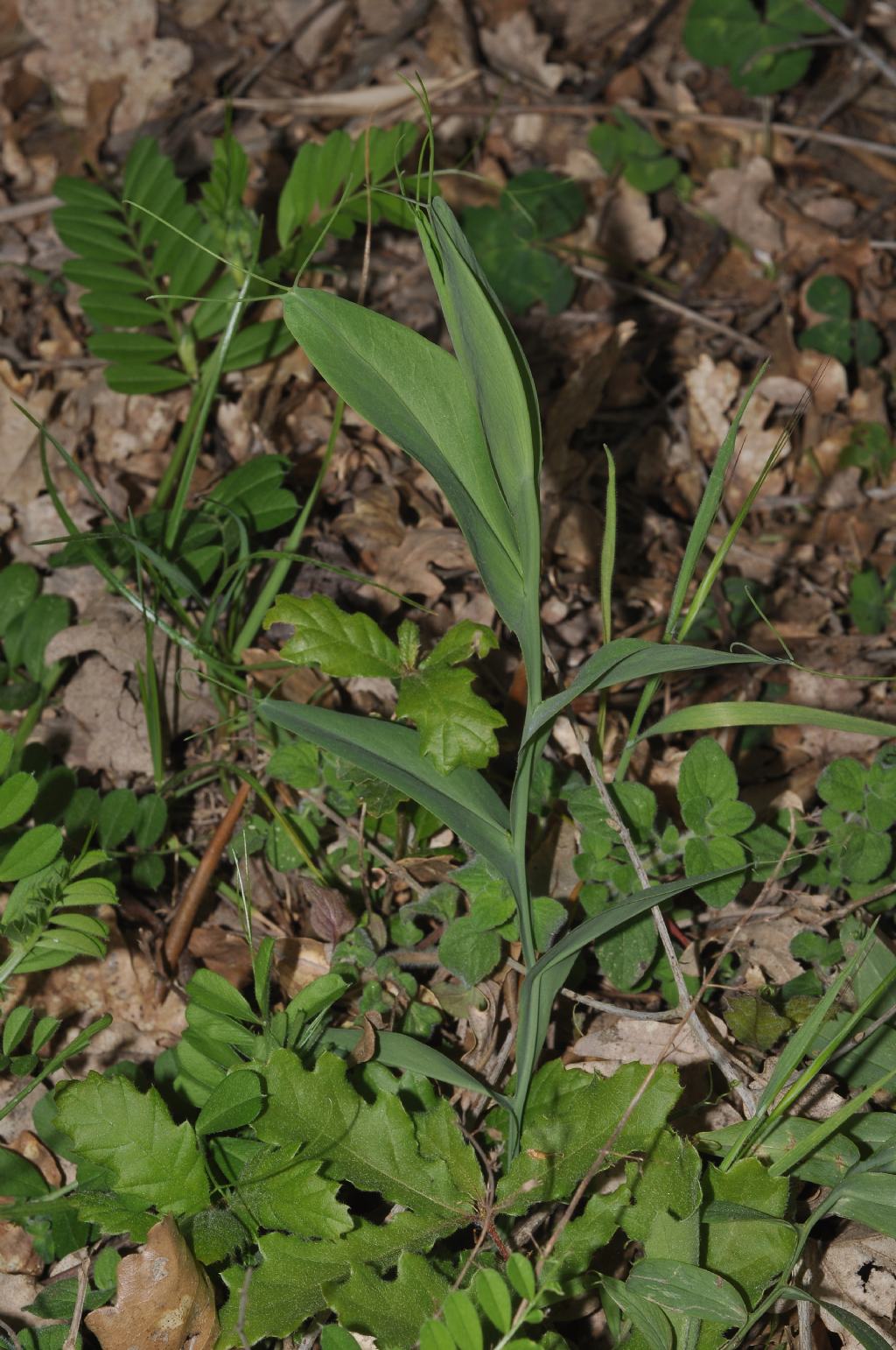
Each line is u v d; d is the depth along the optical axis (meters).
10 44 1.69
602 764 1.21
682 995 1.12
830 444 1.41
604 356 1.33
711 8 1.67
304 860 1.19
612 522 1.10
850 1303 1.10
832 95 1.79
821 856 1.20
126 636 1.25
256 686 1.24
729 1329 1.09
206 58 1.71
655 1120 1.09
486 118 1.69
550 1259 1.07
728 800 1.15
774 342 1.51
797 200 1.67
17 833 1.20
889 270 1.61
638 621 1.32
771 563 1.36
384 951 1.18
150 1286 1.07
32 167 1.60
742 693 1.28
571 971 1.17
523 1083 1.09
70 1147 1.12
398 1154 1.09
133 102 1.67
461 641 1.09
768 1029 1.14
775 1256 1.08
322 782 1.18
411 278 1.50
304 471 1.34
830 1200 1.08
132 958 1.18
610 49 1.80
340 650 1.08
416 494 1.34
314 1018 1.13
